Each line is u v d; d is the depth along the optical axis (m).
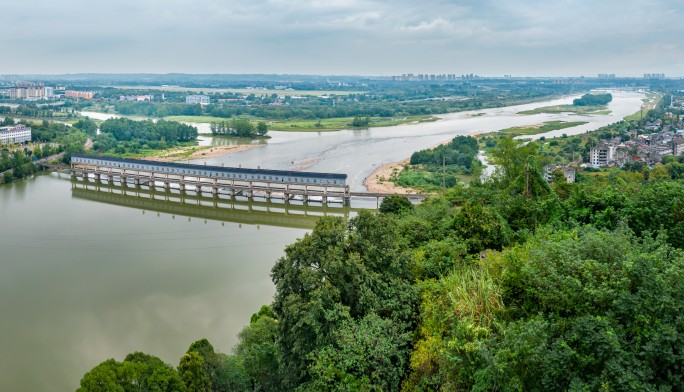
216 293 90.56
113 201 175.00
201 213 159.88
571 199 62.97
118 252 114.81
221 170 179.12
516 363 28.22
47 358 70.69
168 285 94.44
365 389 36.19
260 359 53.66
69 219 146.00
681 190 49.31
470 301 36.25
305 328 42.16
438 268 49.03
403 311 42.03
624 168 194.88
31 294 91.12
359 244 47.28
